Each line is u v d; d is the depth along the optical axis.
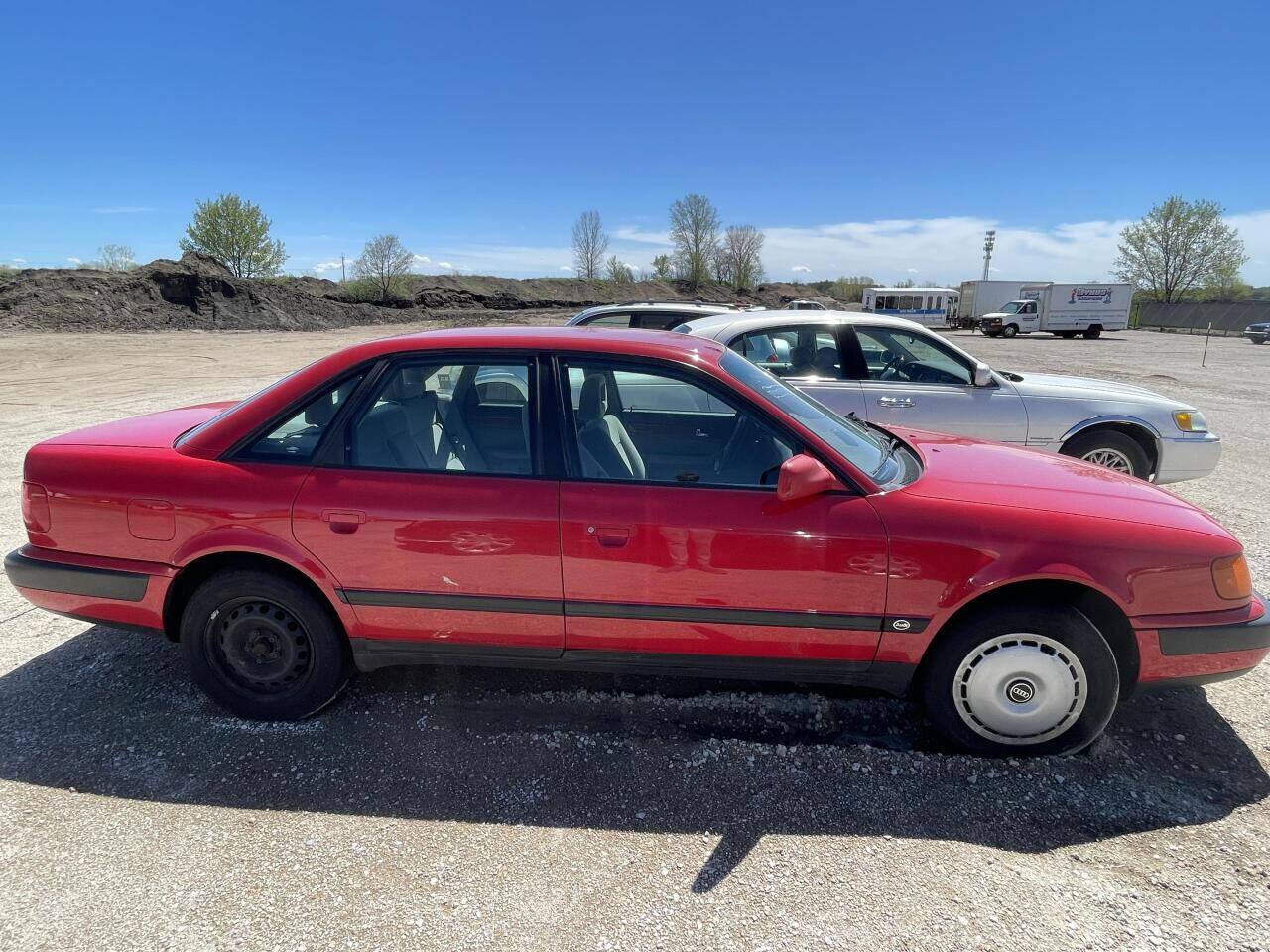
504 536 2.86
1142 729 3.17
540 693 3.41
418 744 3.03
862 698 3.38
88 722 3.15
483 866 2.39
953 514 2.80
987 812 2.65
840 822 2.60
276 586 3.01
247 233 49.53
